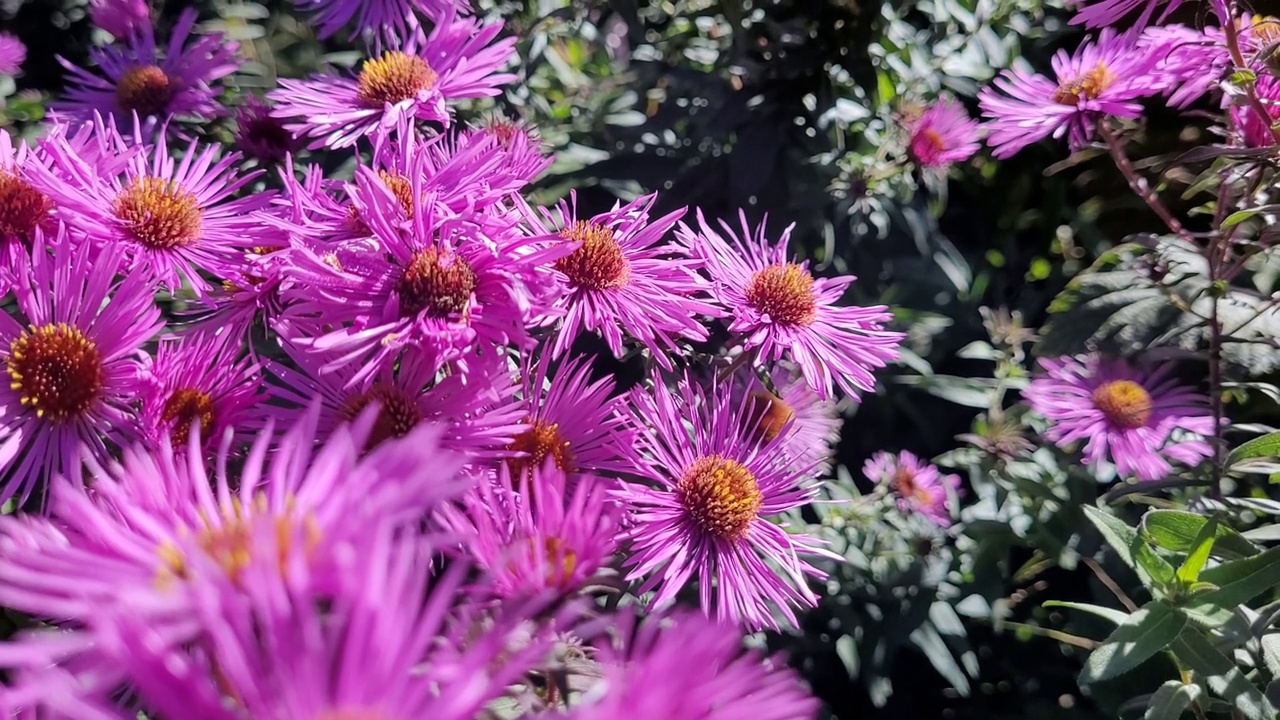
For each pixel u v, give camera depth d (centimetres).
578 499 10
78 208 15
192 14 26
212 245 16
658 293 17
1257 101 18
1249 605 21
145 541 8
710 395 19
